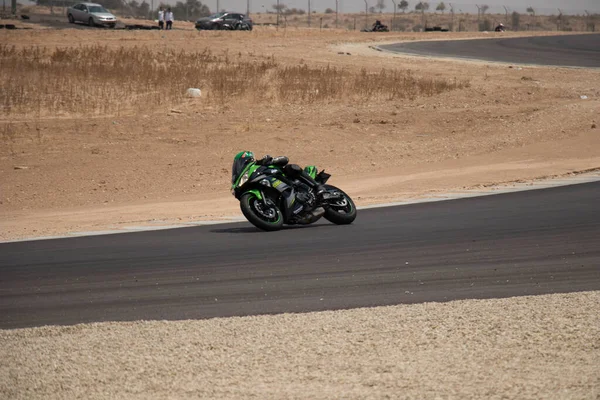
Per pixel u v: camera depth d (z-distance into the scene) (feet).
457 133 253.24
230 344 53.52
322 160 223.10
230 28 633.20
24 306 72.38
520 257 86.22
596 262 81.71
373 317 59.52
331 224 117.91
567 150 211.61
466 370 46.37
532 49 520.01
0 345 55.52
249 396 43.80
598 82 341.00
